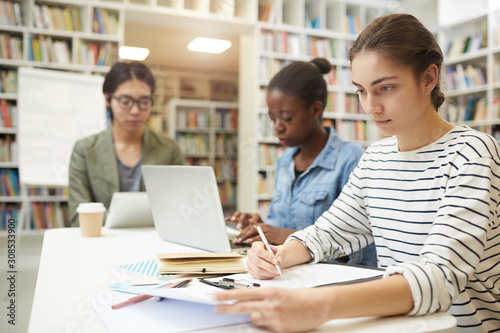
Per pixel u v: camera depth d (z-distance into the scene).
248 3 3.54
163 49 4.19
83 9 3.06
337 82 3.75
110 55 3.11
